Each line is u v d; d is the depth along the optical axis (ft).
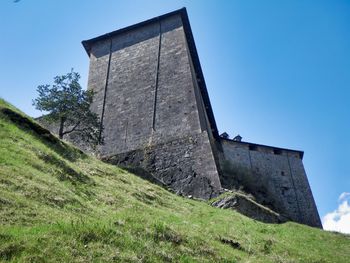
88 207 30.83
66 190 32.50
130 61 94.22
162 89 84.89
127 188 44.68
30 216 23.77
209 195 62.64
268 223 57.31
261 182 94.99
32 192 28.09
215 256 26.66
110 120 84.43
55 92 66.39
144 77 89.15
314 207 102.53
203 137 71.87
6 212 23.02
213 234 34.32
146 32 98.07
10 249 18.17
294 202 101.60
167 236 26.45
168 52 91.40
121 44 99.09
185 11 96.73
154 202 44.39
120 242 22.38
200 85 101.55
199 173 66.49
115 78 92.48
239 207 57.00
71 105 66.39
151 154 74.02
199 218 44.24
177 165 69.72
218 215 48.11
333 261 39.29
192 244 27.09
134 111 83.71
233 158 103.81
